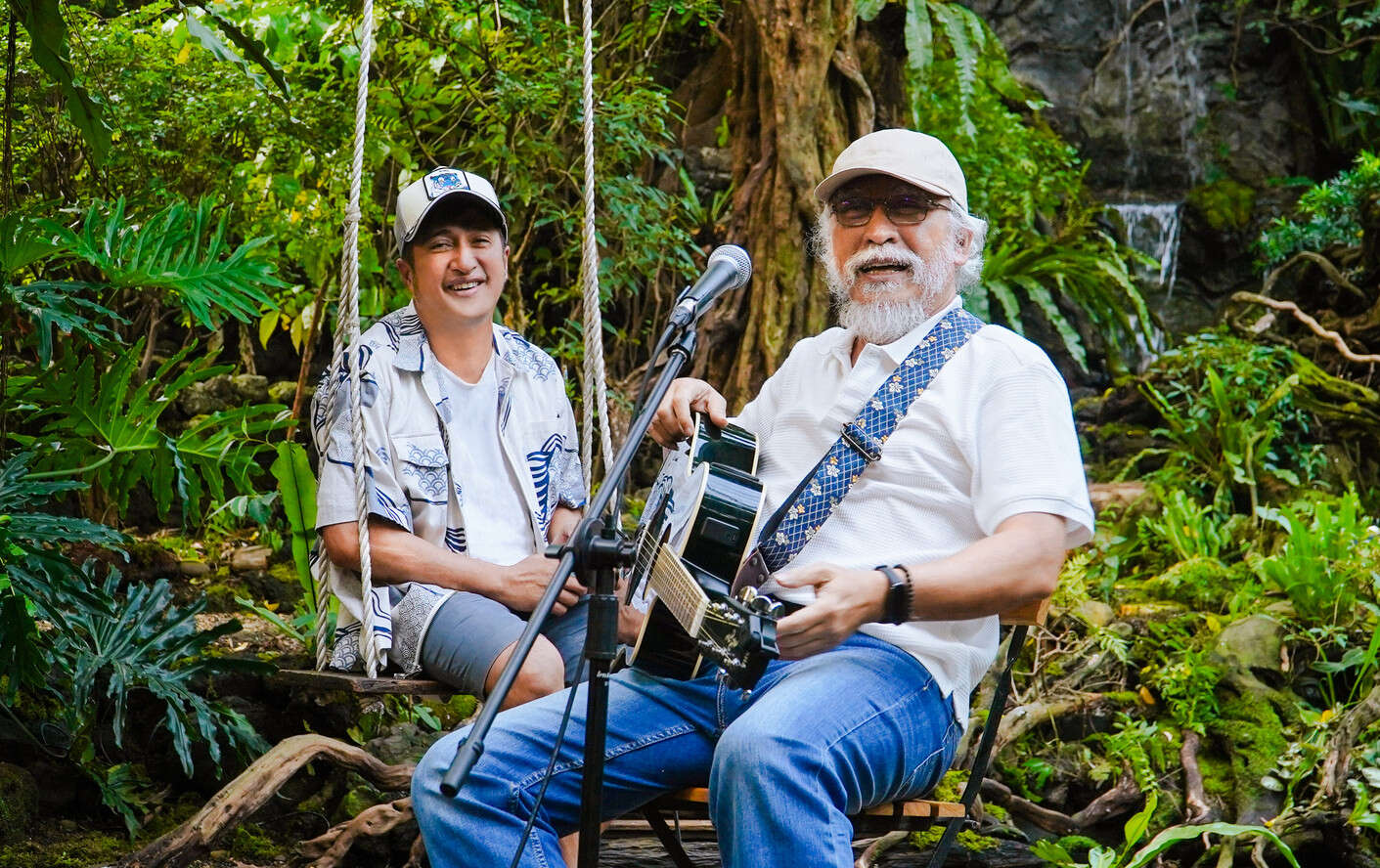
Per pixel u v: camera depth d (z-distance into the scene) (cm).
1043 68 741
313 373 542
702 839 262
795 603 208
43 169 408
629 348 564
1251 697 353
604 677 181
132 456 321
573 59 462
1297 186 721
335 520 267
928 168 219
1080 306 664
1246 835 314
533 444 287
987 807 328
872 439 214
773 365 518
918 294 219
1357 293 580
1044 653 382
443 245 276
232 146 444
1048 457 202
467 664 254
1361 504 515
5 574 276
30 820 284
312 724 317
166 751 306
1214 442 541
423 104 464
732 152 565
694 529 203
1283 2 753
